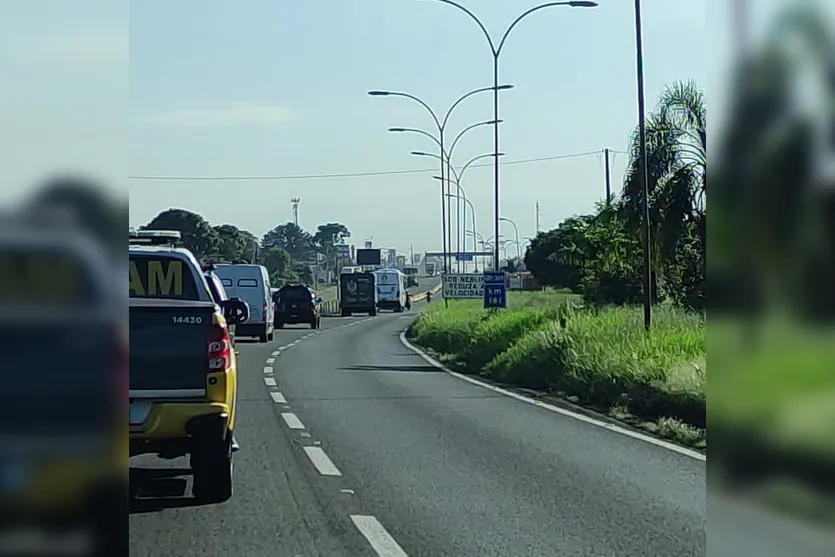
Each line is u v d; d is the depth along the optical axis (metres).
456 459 13.18
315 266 167.00
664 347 21.02
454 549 8.67
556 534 9.20
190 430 9.60
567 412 18.23
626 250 40.47
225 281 42.94
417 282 185.25
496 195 39.59
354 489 11.23
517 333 28.89
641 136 24.22
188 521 9.61
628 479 11.80
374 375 26.23
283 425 16.38
